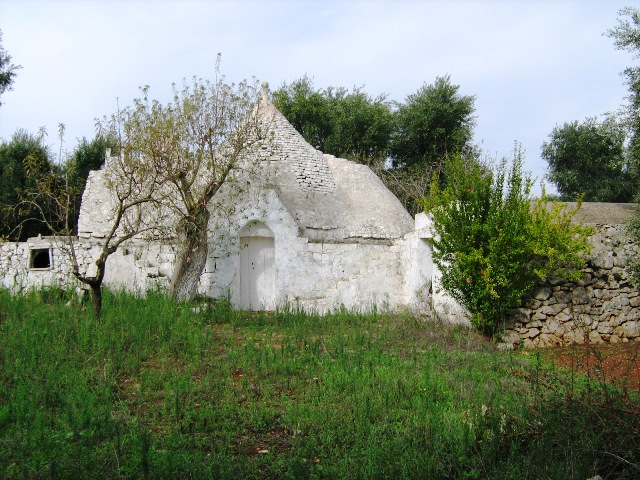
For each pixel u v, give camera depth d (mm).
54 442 6023
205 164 15258
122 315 11883
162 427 6871
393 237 18188
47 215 24703
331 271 17016
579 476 5414
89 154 27141
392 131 32469
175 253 15008
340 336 12023
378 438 6488
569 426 6258
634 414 6094
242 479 5656
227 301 15031
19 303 12797
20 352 9156
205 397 7910
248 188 16078
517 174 12922
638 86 14906
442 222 13227
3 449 5801
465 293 12820
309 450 6230
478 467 5852
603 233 13844
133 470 5547
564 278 12961
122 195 14352
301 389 8430
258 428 6984
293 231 16766
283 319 14102
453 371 9281
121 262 16531
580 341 13086
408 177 29609
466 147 30188
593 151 24875
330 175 19594
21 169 25266
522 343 12695
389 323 13891
